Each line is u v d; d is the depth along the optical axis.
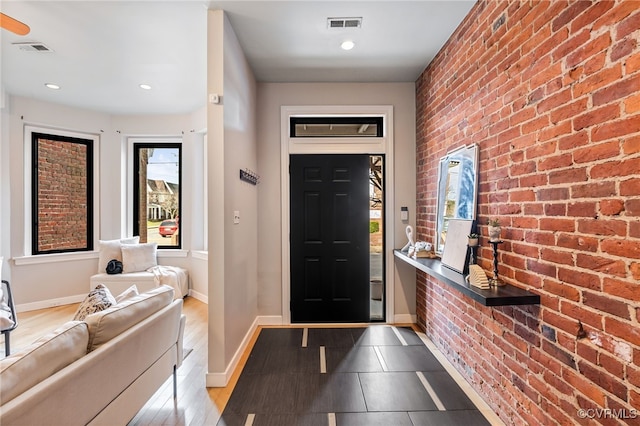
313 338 3.09
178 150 4.83
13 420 0.98
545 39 1.52
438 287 2.87
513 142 1.77
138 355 1.66
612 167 1.18
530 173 1.63
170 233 4.84
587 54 1.28
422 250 2.83
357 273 3.57
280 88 3.52
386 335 3.16
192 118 4.60
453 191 2.49
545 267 1.52
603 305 1.21
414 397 2.09
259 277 3.53
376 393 2.14
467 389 2.20
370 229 3.68
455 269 2.22
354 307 3.57
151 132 4.68
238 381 2.30
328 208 3.56
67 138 4.34
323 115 3.57
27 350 1.16
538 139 1.57
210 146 2.23
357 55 2.91
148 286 4.09
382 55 2.92
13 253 3.84
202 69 3.17
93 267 4.46
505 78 1.84
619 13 1.15
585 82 1.29
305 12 2.26
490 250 1.99
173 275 4.18
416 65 3.13
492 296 1.56
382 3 2.17
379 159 3.69
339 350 2.82
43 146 4.14
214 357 2.23
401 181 3.54
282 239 3.53
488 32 2.02
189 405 2.01
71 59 2.94
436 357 2.68
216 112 2.22
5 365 1.06
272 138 3.53
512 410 1.76
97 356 1.35
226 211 2.30
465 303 2.33
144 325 1.69
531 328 1.61
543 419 1.52
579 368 1.32
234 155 2.52
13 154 3.83
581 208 1.31
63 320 3.61
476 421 1.85
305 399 2.07
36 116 4.01
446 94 2.69
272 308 3.53
